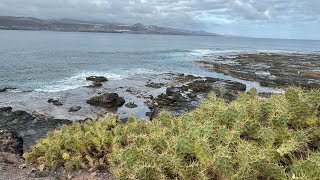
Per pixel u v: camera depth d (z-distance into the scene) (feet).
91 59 149.79
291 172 11.30
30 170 21.43
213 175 12.30
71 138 21.63
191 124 15.11
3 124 50.55
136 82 91.50
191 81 94.02
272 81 97.96
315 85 91.81
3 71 100.53
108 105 65.16
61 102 66.13
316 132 13.61
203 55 189.57
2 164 22.68
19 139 34.27
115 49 228.02
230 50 256.73
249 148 12.02
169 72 113.39
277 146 13.34
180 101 69.97
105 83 88.38
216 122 15.40
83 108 62.90
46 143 23.61
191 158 13.52
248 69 123.65
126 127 21.81
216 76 108.06
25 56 146.51
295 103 14.73
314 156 11.42
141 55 182.39
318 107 14.79
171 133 16.83
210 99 19.29
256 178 11.30
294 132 13.38
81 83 87.25
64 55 162.20
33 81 87.45
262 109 15.47
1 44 219.41
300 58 176.24
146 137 16.79
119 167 16.71
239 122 14.55
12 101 65.10
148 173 12.80
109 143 21.70
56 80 90.53
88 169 20.65
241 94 19.72
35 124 51.52
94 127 24.44
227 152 12.23
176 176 13.01
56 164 21.16
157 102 69.10
